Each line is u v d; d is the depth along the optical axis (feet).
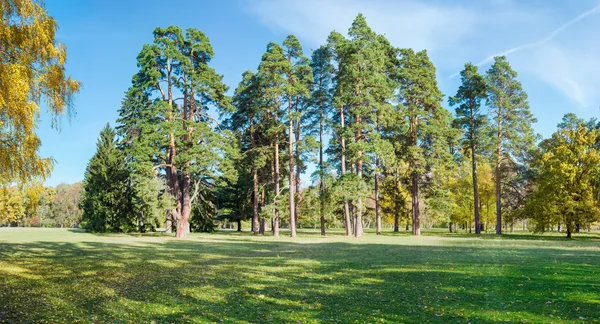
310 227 278.87
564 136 136.98
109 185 159.12
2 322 23.41
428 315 25.55
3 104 34.42
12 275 42.47
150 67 125.29
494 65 151.53
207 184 164.55
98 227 155.22
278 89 126.52
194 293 33.65
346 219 139.03
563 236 138.41
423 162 136.26
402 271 45.60
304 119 148.97
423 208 171.94
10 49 37.55
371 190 147.95
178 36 129.39
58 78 40.68
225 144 126.62
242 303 29.84
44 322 23.76
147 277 42.45
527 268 45.93
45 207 290.15
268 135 138.10
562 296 30.14
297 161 139.64
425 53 147.33
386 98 131.85
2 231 168.96
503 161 155.84
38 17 39.42
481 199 178.29
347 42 128.98
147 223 161.17
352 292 33.68
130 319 25.09
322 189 147.74
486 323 23.31
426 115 142.61
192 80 126.00
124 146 160.76
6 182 39.45
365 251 74.08
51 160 40.73
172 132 121.08
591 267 46.14
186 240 111.96
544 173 133.80
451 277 40.57
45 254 66.23
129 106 153.07
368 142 126.11
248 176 176.76
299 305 29.01
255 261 57.72
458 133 145.69
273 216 136.05
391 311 26.76
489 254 65.16
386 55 150.92
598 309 26.00
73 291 34.27
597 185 118.32
